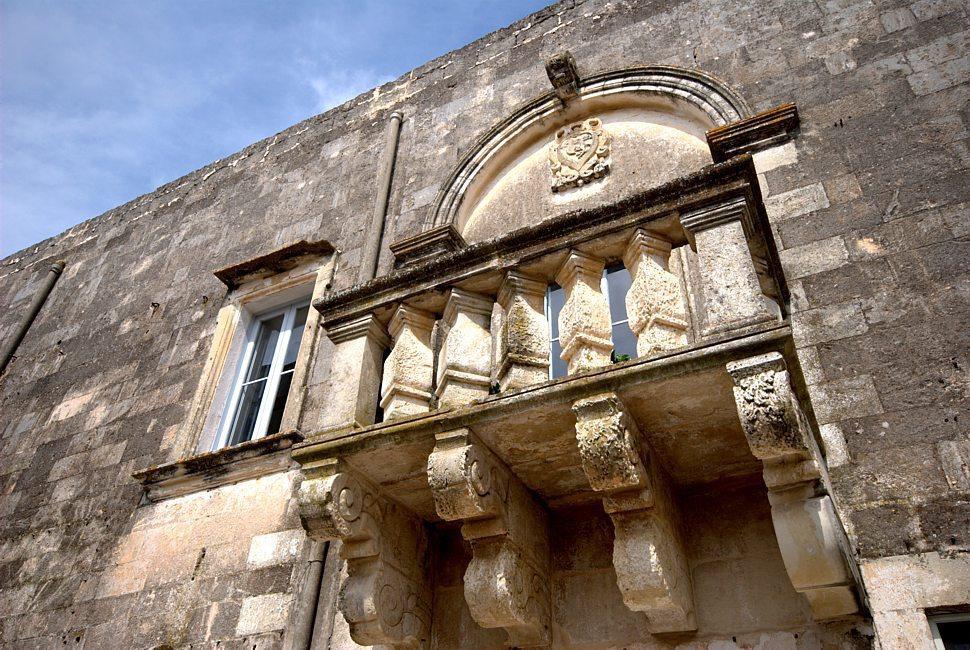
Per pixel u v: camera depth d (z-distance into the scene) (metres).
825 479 3.80
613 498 3.89
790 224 5.39
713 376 3.70
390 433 4.24
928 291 4.63
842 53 6.27
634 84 7.32
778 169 5.76
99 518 7.08
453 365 4.47
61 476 7.80
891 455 4.14
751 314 3.77
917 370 4.36
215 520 6.35
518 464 4.43
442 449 4.08
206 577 6.03
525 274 4.63
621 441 3.71
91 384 8.68
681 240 4.42
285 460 6.36
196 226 9.77
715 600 4.21
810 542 3.48
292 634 5.32
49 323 10.08
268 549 5.92
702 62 7.07
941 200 4.99
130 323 9.09
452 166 7.98
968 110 5.34
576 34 8.26
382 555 4.50
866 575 3.83
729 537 4.38
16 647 6.49
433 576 5.06
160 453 7.29
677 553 4.15
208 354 7.89
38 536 7.34
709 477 4.53
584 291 4.37
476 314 4.72
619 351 5.85
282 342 7.84
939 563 3.73
